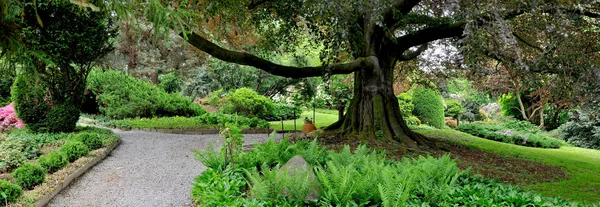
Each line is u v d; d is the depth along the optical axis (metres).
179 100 15.58
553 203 4.46
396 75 13.51
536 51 8.58
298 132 10.98
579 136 14.93
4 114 10.97
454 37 9.50
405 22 9.26
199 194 4.29
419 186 4.29
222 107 16.23
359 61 8.85
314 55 17.05
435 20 9.03
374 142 8.68
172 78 20.64
